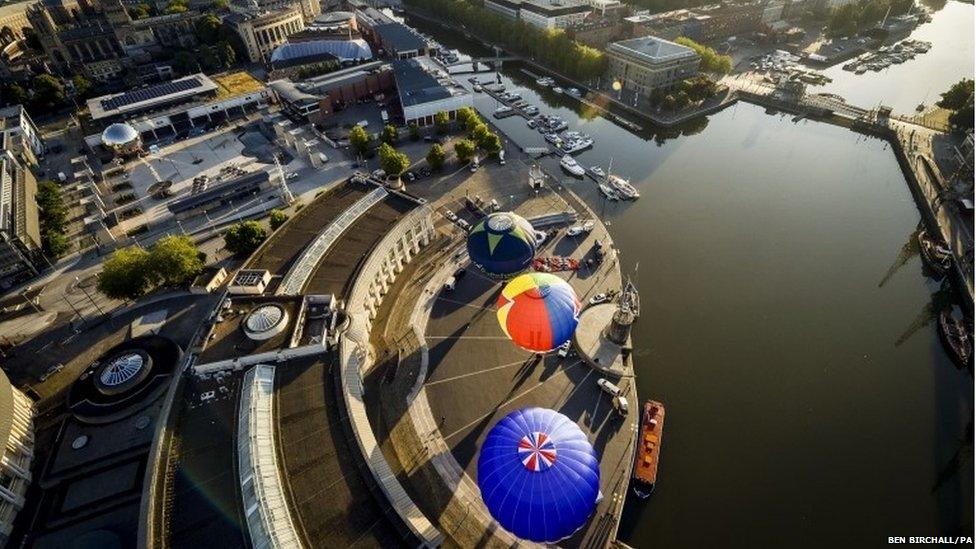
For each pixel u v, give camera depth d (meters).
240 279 113.69
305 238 134.62
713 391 115.62
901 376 119.44
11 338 127.44
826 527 92.81
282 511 75.38
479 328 127.81
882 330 131.00
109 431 99.31
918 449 104.81
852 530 92.50
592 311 131.12
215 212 177.50
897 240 162.38
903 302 139.38
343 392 92.44
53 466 93.94
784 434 107.44
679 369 120.44
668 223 168.25
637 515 94.25
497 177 189.88
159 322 127.00
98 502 88.31
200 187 186.38
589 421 106.75
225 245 153.50
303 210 145.12
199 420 88.62
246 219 172.25
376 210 146.00
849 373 120.00
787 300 139.38
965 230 159.25
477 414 108.75
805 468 101.56
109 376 104.25
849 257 155.00
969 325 130.62
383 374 116.81
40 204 173.62
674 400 113.62
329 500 77.62
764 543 90.75
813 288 143.50
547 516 74.50
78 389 104.75
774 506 95.69
